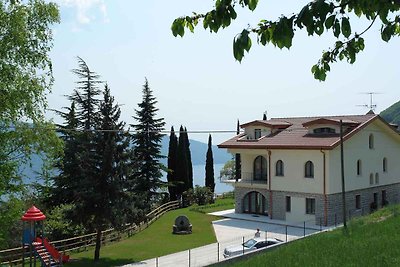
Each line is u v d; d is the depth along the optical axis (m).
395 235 17.45
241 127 41.72
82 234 32.69
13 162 21.02
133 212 29.02
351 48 4.90
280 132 39.59
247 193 40.44
